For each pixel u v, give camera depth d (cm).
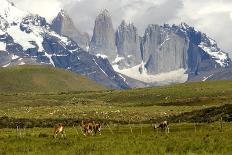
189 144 11769
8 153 11750
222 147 11112
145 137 14412
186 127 18262
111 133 17762
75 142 13950
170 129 18050
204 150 10738
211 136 13588
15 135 16950
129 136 15100
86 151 11425
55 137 15725
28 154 11369
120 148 11606
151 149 11088
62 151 11556
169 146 11519
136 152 10844
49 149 12269
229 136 13500
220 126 17438
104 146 12262
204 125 18588
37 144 13688
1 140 15062
